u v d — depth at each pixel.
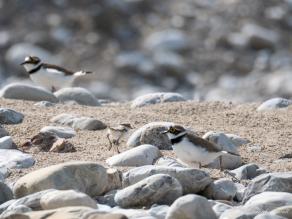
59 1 41.28
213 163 11.20
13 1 41.31
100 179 9.55
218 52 37.47
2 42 38.72
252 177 10.61
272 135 12.69
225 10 39.97
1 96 15.28
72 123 12.93
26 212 8.26
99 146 11.77
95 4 40.62
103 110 14.41
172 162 10.55
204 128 13.02
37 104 14.61
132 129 12.66
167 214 8.33
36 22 40.09
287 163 11.09
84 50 37.97
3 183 9.35
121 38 38.91
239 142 12.16
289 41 38.28
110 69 36.25
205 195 9.71
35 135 11.66
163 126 11.88
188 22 39.56
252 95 33.94
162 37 37.97
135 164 10.65
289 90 33.91
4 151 11.05
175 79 35.75
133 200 9.09
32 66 17.05
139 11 40.62
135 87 35.03
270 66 36.47
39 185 9.23
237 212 8.38
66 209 8.05
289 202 8.90
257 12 39.47
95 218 7.76
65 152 11.38
